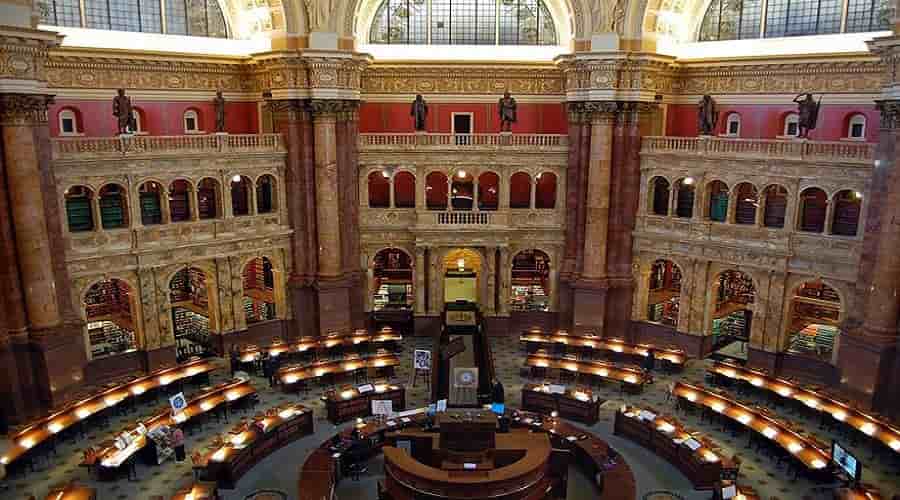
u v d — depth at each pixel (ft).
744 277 139.85
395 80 135.64
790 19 121.29
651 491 81.10
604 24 120.67
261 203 136.56
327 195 126.52
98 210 106.32
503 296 135.95
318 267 130.21
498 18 137.80
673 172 123.03
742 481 82.74
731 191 117.29
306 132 125.08
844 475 77.82
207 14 127.75
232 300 123.44
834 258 105.60
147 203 121.49
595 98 122.42
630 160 126.00
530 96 136.05
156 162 110.63
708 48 130.31
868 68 108.27
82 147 102.32
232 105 130.82
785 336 114.42
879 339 96.63
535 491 74.23
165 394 106.11
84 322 105.50
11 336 93.97
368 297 137.18
